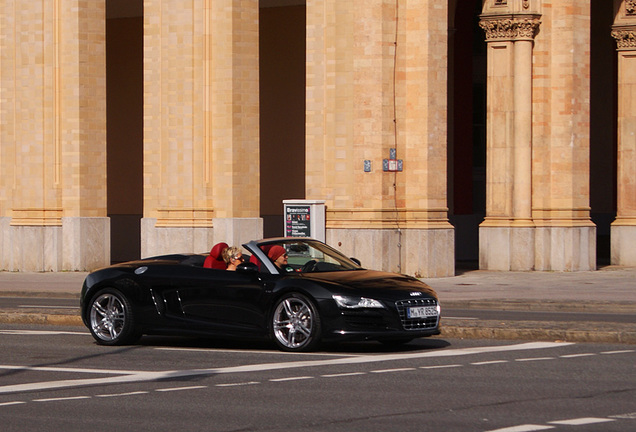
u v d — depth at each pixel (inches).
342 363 709.9
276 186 2212.1
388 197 1601.9
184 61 1738.4
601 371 664.4
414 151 1611.7
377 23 1589.6
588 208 1765.5
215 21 1727.4
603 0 2375.7
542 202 1747.0
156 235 1760.6
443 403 552.4
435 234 1601.9
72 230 1830.7
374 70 1593.3
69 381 642.2
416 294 767.7
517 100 1744.6
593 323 900.0
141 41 2324.1
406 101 1615.4
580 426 485.1
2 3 1904.5
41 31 1846.7
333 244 1621.6
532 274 1676.9
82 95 1828.2
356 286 760.3
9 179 1902.1
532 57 1753.2
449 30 2190.0
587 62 1760.6
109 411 541.0
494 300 1243.8
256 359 737.0
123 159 2345.0
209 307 800.9
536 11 1739.7
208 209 1728.6
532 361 713.6
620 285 1478.8
